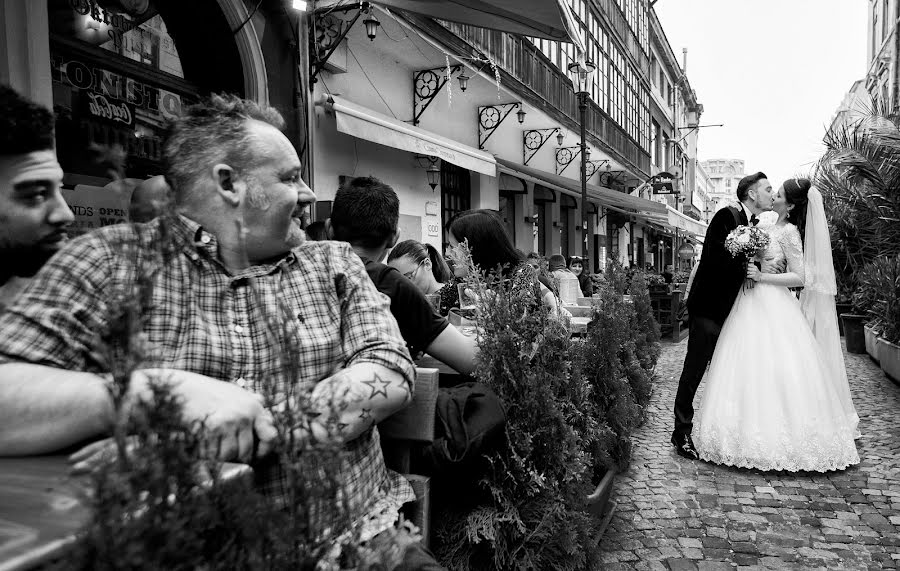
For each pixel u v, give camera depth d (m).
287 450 0.92
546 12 6.19
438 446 1.96
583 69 11.16
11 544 0.71
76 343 1.19
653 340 7.05
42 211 1.47
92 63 4.68
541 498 2.24
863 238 10.29
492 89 10.36
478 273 2.33
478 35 9.43
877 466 4.10
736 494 3.66
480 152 9.64
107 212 4.30
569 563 2.34
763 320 4.18
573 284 7.59
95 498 0.67
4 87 1.45
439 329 2.30
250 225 1.44
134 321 0.80
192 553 0.71
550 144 15.46
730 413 4.13
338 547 1.09
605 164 18.59
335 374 1.44
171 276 1.33
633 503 3.53
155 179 1.59
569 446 2.28
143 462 0.70
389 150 8.62
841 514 3.34
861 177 9.34
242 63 5.73
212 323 1.36
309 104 6.57
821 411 4.00
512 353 2.20
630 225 25.58
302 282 1.52
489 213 2.87
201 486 0.78
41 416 1.05
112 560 0.63
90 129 4.62
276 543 0.82
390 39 7.95
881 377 7.36
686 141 43.88
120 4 4.91
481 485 2.12
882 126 9.21
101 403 1.06
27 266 1.51
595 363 3.58
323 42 7.04
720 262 4.27
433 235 9.82
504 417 2.07
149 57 5.29
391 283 2.28
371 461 1.55
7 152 1.41
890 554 2.89
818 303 4.75
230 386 1.21
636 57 24.22
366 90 8.15
